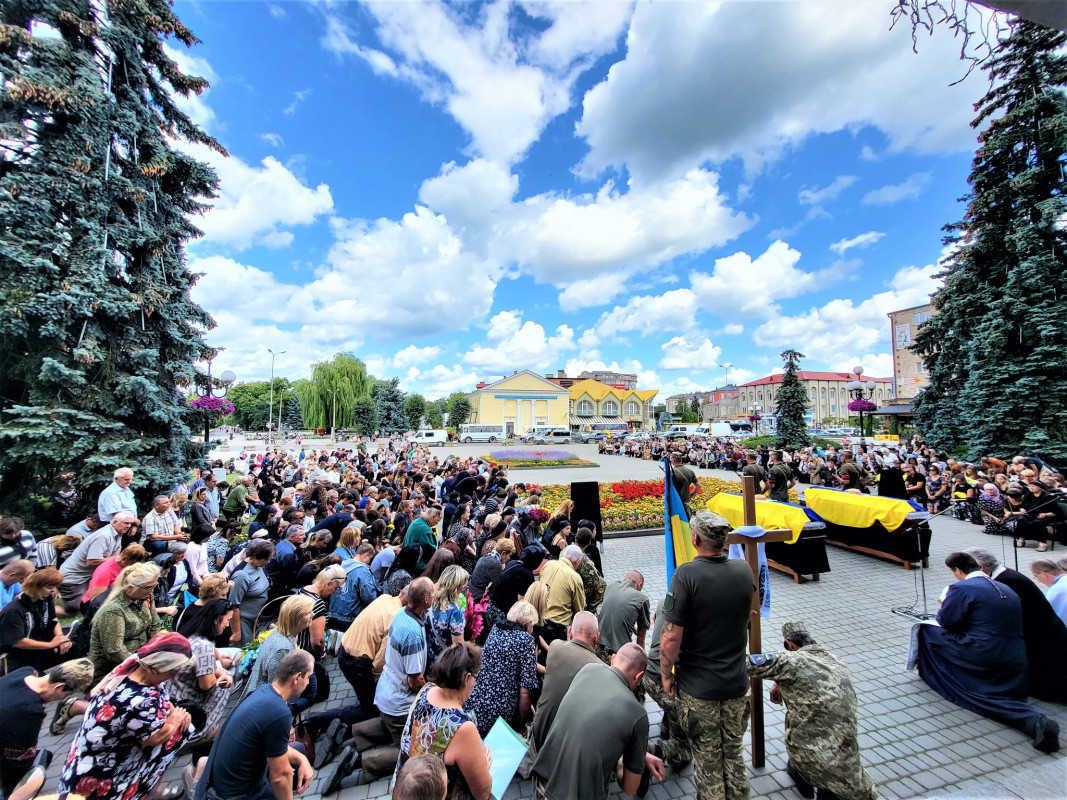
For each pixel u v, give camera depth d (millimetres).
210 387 12625
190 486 11594
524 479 23344
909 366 40781
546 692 3072
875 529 8961
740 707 2881
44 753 3248
